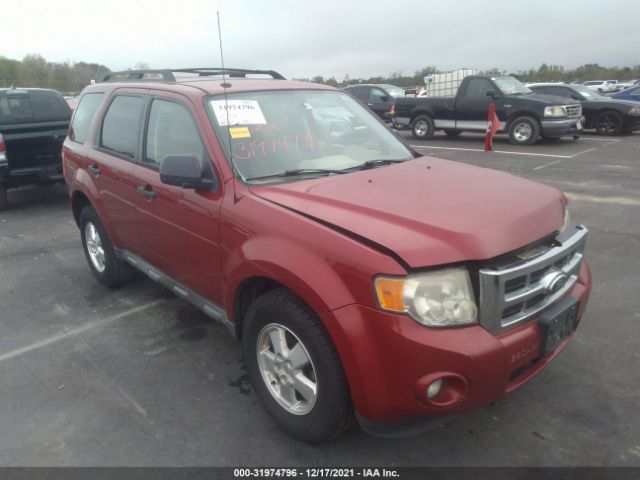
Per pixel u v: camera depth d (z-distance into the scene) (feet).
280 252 8.09
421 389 7.04
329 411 7.97
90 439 9.21
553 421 9.27
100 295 15.37
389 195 8.76
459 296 7.13
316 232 7.82
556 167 33.37
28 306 14.75
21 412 10.03
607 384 10.27
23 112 26.35
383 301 7.01
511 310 7.59
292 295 8.29
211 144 9.96
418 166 10.91
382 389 7.20
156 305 14.56
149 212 11.77
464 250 7.16
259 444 8.96
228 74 14.65
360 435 9.10
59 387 10.81
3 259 18.71
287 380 8.74
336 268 7.43
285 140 10.75
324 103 12.32
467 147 45.32
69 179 15.92
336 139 11.60
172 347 12.28
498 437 8.94
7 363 11.80
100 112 14.39
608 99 52.95
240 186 9.46
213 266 10.06
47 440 9.23
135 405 10.14
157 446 8.98
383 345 7.06
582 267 9.78
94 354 12.06
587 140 47.34
